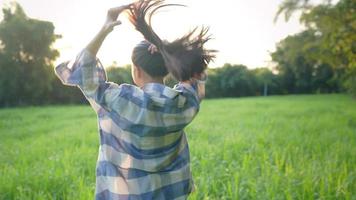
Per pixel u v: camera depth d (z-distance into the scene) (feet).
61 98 151.84
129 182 7.68
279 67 191.31
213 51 8.07
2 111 92.79
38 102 149.28
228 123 50.06
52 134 40.96
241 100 134.00
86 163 24.07
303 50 50.75
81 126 49.03
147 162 7.65
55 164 23.40
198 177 18.62
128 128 7.52
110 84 7.63
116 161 7.71
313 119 51.62
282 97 159.74
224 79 193.77
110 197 7.81
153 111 7.52
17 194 17.84
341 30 39.14
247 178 18.80
